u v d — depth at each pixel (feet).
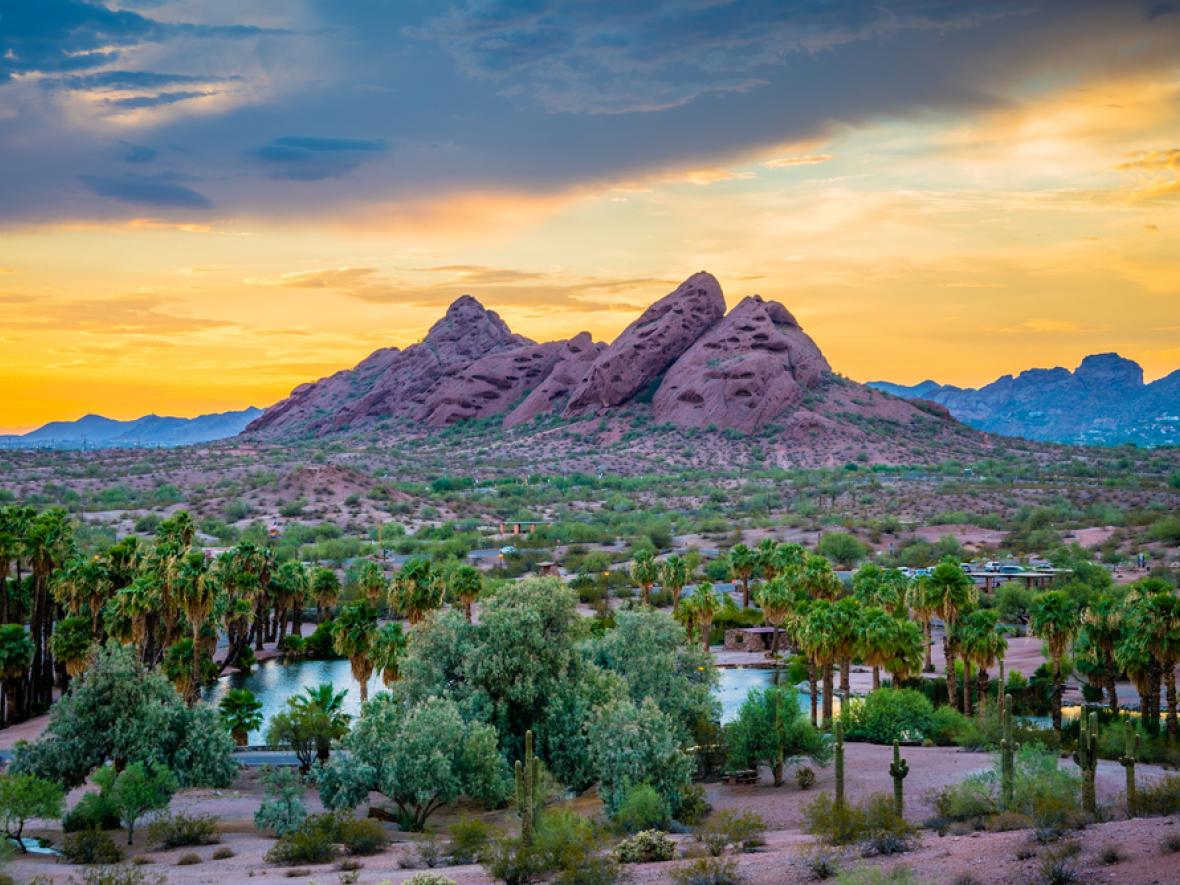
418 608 249.55
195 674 218.59
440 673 162.71
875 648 195.42
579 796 164.14
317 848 121.90
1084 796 106.22
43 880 104.32
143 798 137.90
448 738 143.64
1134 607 178.40
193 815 155.84
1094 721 106.63
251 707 212.02
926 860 91.86
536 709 164.04
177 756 157.69
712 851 107.76
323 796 142.20
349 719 196.54
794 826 133.39
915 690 209.67
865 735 195.83
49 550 253.44
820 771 168.35
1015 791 116.88
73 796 165.48
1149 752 163.02
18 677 240.12
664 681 174.91
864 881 82.94
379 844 127.85
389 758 141.49
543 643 161.99
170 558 223.71
